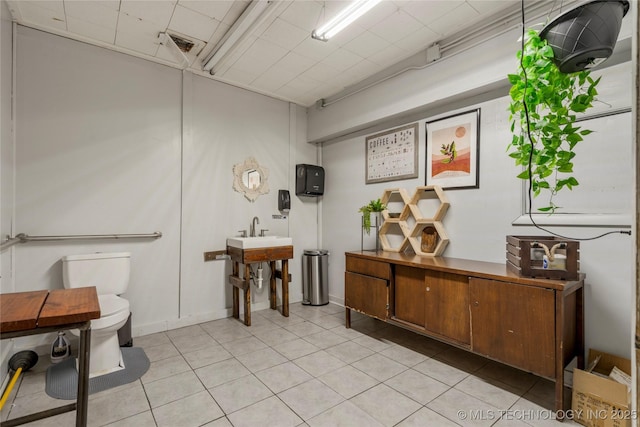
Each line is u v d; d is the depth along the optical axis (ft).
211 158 11.37
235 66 10.35
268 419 5.69
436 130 9.71
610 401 5.17
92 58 9.14
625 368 6.06
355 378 7.14
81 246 8.92
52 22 8.07
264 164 12.83
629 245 6.16
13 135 7.94
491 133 8.37
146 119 10.03
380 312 9.10
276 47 9.17
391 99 10.41
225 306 11.62
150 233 10.01
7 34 7.53
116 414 5.83
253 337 9.60
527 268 6.15
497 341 6.41
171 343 9.13
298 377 7.18
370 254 9.83
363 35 8.58
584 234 6.72
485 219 8.46
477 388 6.74
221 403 6.18
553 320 5.67
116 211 9.46
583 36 4.33
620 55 6.24
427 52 9.12
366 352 8.54
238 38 8.55
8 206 7.61
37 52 8.34
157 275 10.16
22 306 3.82
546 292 5.75
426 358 8.20
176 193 10.57
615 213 6.28
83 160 8.98
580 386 5.53
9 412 5.85
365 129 12.22
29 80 8.23
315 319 11.32
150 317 10.02
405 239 10.10
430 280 7.84
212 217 11.37
